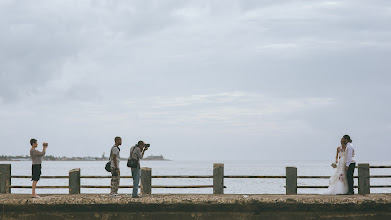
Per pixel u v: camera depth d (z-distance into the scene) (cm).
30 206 1247
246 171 14088
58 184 5831
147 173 1420
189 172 14150
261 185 5494
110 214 1250
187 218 1250
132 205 1247
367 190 1445
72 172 1410
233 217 1249
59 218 1252
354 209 1241
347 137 1413
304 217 1244
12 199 1258
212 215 1249
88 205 1248
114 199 1252
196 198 1255
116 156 1293
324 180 6494
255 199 1248
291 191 1428
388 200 1243
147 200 1248
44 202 1248
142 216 1249
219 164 1434
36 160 1310
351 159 1379
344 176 1399
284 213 1246
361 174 1448
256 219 1246
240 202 1246
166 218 1251
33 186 1300
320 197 1280
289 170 1433
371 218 1241
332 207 1238
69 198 1259
